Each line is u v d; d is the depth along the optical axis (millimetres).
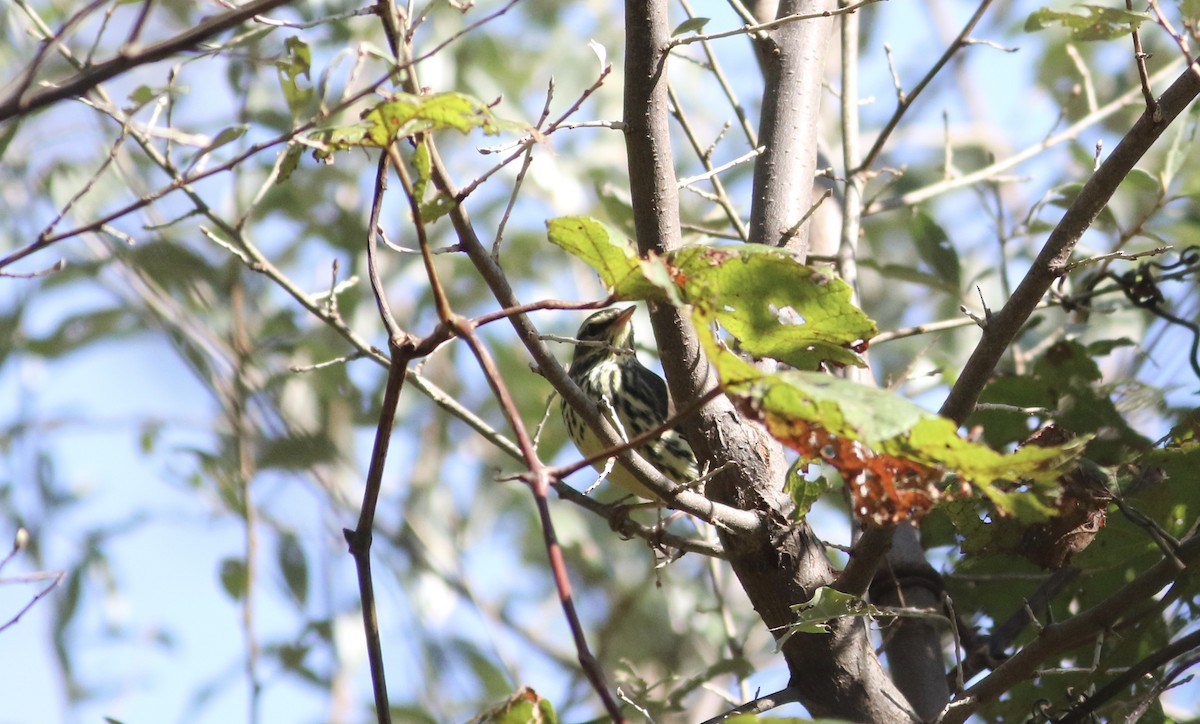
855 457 4789
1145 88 6062
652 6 6441
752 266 5227
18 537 7215
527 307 5121
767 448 6895
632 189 6602
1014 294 6184
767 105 8328
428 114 5102
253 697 10961
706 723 6922
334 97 11938
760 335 5480
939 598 8570
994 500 4648
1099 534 8180
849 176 9914
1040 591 8852
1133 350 10898
